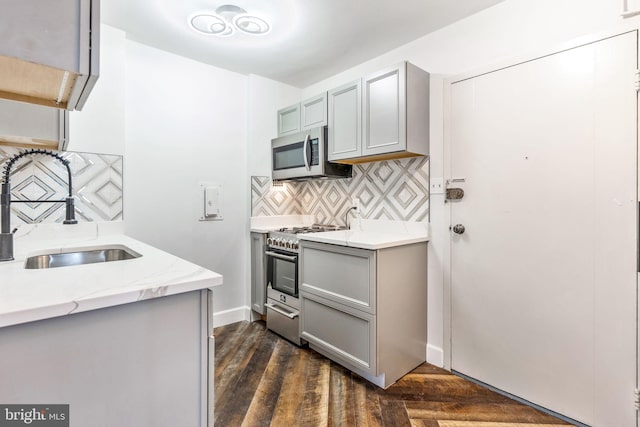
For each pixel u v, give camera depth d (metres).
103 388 0.86
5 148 1.82
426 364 2.27
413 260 2.17
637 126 1.47
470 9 2.00
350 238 2.16
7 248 1.33
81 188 2.06
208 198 2.83
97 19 0.91
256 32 2.25
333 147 2.55
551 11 1.75
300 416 1.68
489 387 1.97
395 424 1.63
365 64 2.77
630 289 1.49
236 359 2.30
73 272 1.05
